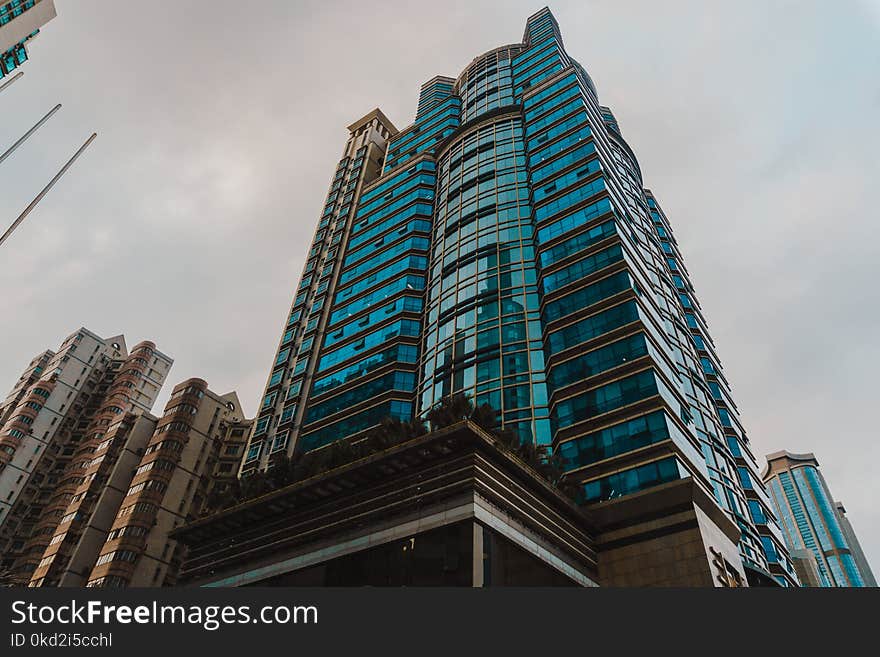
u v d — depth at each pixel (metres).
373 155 111.62
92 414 119.50
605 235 57.62
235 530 41.16
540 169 71.75
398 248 81.31
